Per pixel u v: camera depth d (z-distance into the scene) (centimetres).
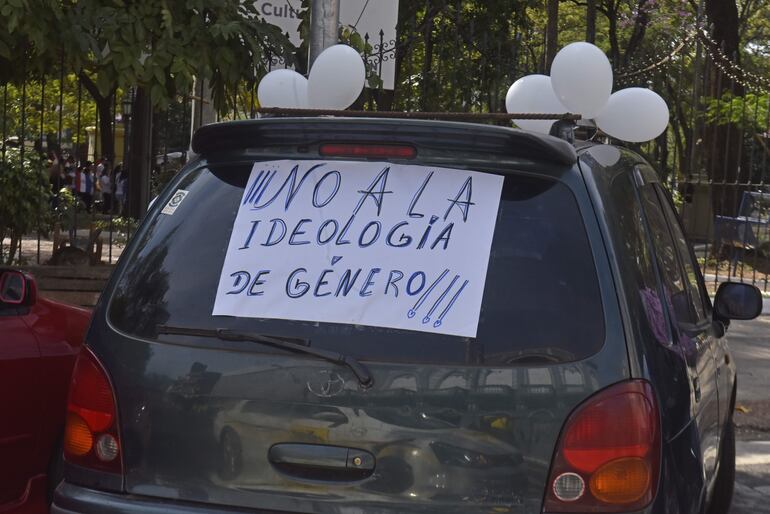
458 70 1142
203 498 352
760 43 4094
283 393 345
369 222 362
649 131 560
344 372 341
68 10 863
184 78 867
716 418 483
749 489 722
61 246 1198
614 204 371
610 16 3253
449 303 345
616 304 340
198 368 355
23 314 560
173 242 383
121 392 364
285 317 354
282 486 344
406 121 367
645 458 330
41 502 559
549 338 336
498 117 425
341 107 595
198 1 878
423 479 334
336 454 340
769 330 1345
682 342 396
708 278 1753
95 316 383
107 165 1591
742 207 1909
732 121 1886
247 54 916
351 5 1117
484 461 331
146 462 359
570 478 328
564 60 520
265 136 384
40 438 555
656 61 1731
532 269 346
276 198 375
